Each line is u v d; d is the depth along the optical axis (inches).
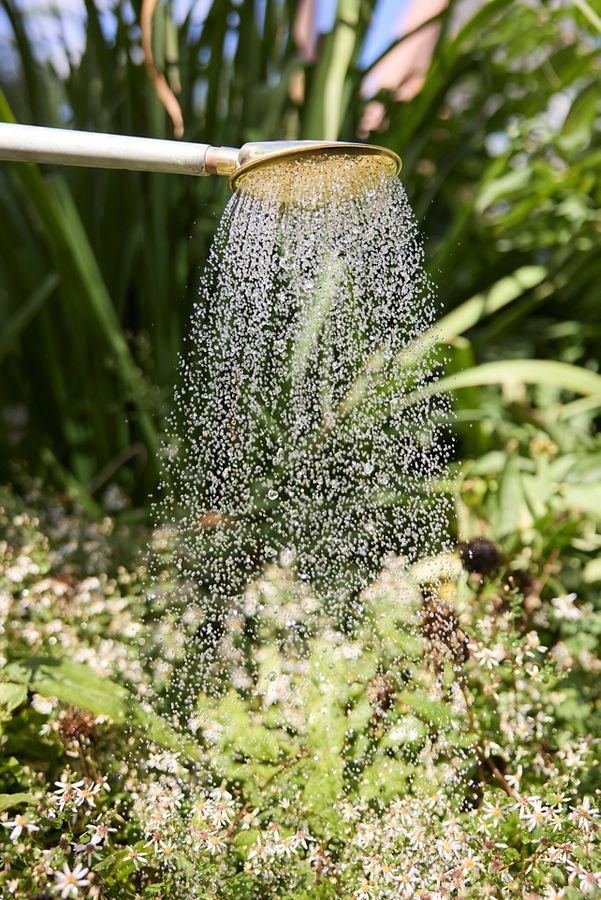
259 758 49.1
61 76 79.4
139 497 71.6
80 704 48.4
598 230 73.7
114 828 46.5
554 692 51.2
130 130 72.2
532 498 61.0
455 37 67.2
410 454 58.2
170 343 69.7
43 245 74.5
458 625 51.2
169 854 45.3
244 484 58.8
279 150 43.3
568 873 45.4
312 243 49.4
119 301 73.9
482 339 75.4
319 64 71.5
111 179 71.7
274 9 74.2
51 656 51.3
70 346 74.2
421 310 54.4
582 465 64.1
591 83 73.3
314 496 59.0
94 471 74.2
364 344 56.6
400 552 57.3
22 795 45.3
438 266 70.6
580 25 75.1
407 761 49.7
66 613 54.7
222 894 45.4
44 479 72.9
